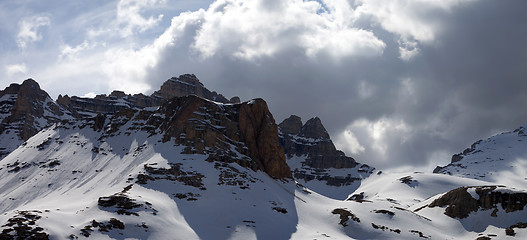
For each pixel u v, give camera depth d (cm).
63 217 14238
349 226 18262
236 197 19012
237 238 15375
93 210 15238
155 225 14800
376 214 19350
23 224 13000
